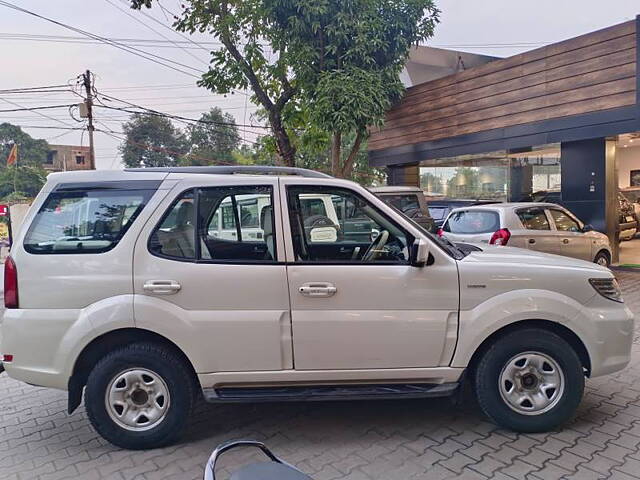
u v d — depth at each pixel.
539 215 8.30
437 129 12.92
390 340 3.44
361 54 12.01
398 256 3.55
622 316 3.61
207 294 3.36
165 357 3.42
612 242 10.48
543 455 3.29
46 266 3.39
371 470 3.16
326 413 4.05
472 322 3.45
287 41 12.25
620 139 11.03
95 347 3.44
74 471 3.27
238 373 3.41
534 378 3.56
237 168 3.66
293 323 3.39
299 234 3.49
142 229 3.41
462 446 3.45
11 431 3.96
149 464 3.32
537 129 10.57
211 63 13.06
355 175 26.61
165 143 41.31
